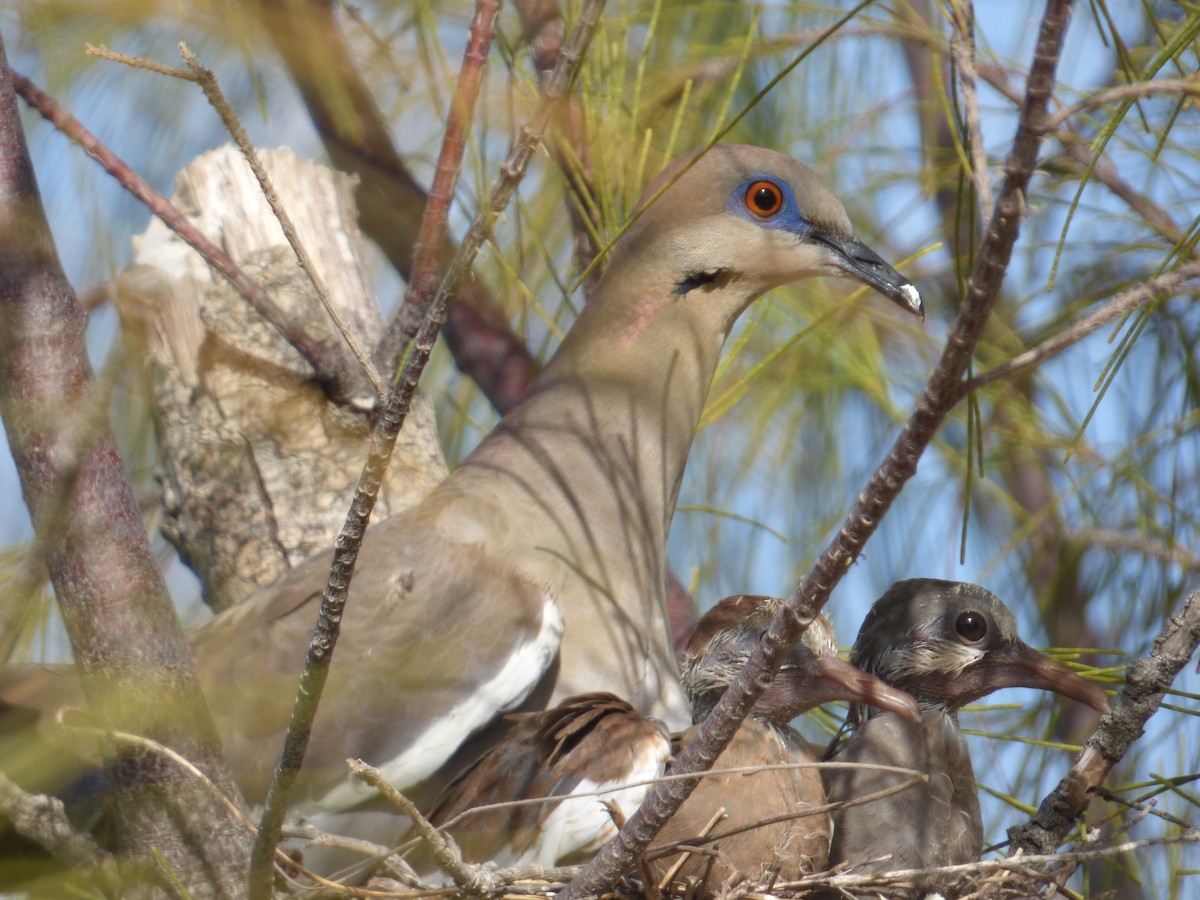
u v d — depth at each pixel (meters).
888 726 7.74
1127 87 4.66
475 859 6.78
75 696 6.84
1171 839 5.90
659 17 9.23
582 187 8.29
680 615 9.77
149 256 8.80
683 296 8.41
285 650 7.24
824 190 8.52
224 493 8.59
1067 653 8.16
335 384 8.55
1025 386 9.84
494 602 7.41
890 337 10.66
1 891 5.95
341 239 9.05
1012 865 6.07
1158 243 9.34
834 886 6.45
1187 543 9.53
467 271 4.69
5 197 5.52
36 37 5.87
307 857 7.01
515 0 8.48
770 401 10.23
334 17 6.83
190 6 5.93
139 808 5.46
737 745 7.29
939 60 8.69
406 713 7.14
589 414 8.10
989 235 4.12
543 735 6.98
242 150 4.95
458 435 10.29
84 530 5.36
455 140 7.14
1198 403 9.73
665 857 7.00
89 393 5.46
